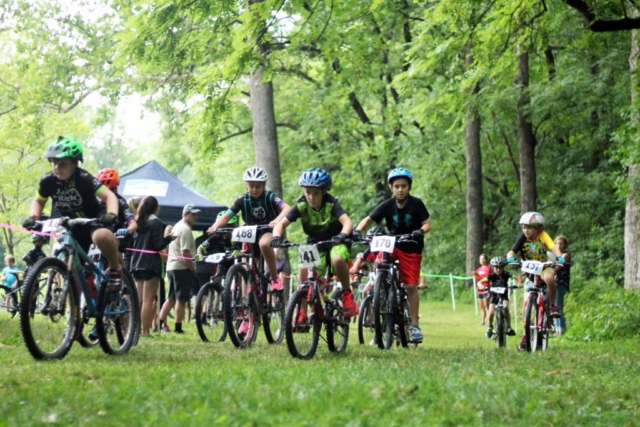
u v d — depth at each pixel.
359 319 12.21
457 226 41.56
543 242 13.19
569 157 35.34
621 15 16.72
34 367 8.09
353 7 17.44
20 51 27.36
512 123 36.00
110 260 9.24
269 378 7.45
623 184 19.44
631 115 18.59
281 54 16.45
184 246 15.04
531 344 12.66
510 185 41.62
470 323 23.78
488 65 19.00
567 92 29.91
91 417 5.56
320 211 10.52
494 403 6.50
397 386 6.99
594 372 9.23
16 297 15.88
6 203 37.44
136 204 14.09
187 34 17.11
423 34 18.80
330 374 7.84
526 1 17.28
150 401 6.08
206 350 10.76
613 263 31.08
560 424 6.04
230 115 17.78
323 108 37.25
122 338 9.82
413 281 12.26
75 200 9.20
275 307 11.88
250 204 11.59
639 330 16.47
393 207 12.23
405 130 38.97
